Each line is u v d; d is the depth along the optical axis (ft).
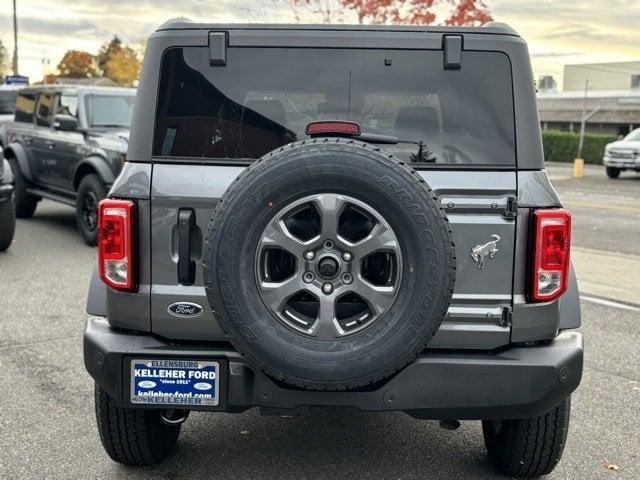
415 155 11.34
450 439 14.60
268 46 11.44
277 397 10.73
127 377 11.05
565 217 10.73
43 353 19.35
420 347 9.92
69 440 14.21
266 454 13.75
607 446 14.43
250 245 9.88
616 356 20.12
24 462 13.26
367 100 11.48
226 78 11.46
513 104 11.15
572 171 110.83
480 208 10.80
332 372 9.89
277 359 9.91
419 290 9.80
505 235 10.80
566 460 13.78
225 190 10.90
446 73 11.32
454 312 10.85
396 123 11.43
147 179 11.06
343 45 11.42
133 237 11.02
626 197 68.13
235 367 10.87
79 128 35.68
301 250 9.87
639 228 46.29
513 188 10.86
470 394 10.73
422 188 9.79
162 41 11.41
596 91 185.78
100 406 12.25
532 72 11.25
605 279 30.17
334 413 15.80
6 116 56.95
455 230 10.80
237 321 9.91
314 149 9.80
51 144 37.42
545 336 11.04
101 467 13.14
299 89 11.50
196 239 11.05
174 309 11.07
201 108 11.44
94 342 11.20
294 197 9.80
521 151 11.05
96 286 11.91
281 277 10.43
